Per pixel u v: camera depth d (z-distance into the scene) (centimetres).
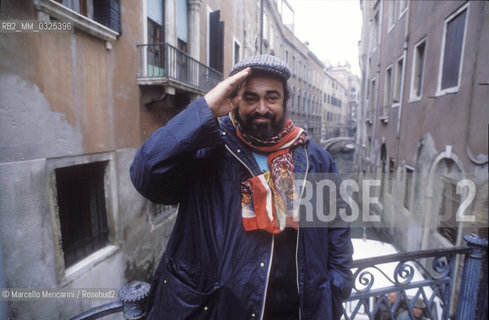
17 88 205
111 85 271
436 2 470
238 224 77
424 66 516
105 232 319
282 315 86
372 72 903
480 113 341
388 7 746
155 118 270
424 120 500
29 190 219
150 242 318
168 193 77
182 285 75
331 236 98
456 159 385
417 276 307
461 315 163
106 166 309
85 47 259
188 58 192
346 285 95
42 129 229
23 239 214
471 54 360
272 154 81
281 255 83
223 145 79
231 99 74
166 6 198
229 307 76
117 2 238
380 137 791
